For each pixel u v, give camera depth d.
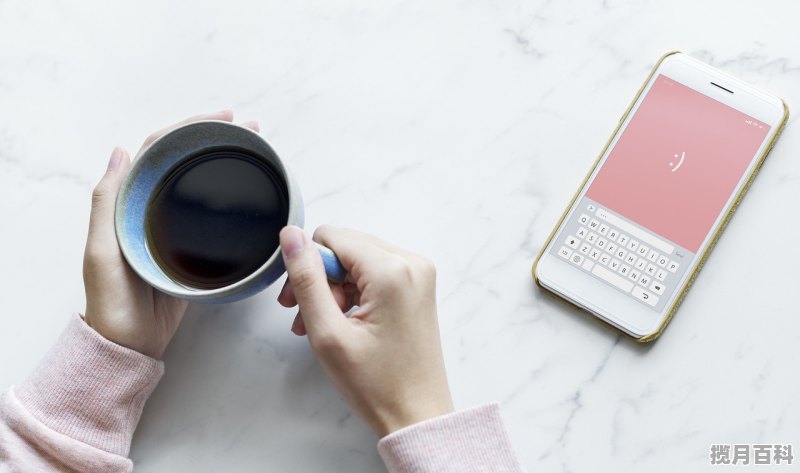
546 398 0.74
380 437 0.65
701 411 0.73
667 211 0.75
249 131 0.60
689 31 0.79
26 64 0.83
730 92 0.76
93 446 0.66
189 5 0.83
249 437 0.75
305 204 0.79
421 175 0.79
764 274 0.75
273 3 0.83
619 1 0.80
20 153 0.81
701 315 0.75
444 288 0.77
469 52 0.81
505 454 0.62
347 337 0.62
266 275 0.59
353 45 0.82
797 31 0.78
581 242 0.75
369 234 0.71
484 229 0.78
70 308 0.78
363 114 0.80
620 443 0.73
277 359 0.76
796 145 0.77
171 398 0.76
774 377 0.73
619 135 0.77
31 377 0.68
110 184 0.68
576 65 0.79
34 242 0.79
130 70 0.82
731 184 0.75
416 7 0.82
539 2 0.80
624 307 0.74
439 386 0.65
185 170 0.65
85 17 0.83
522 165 0.78
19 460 0.65
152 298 0.70
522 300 0.76
